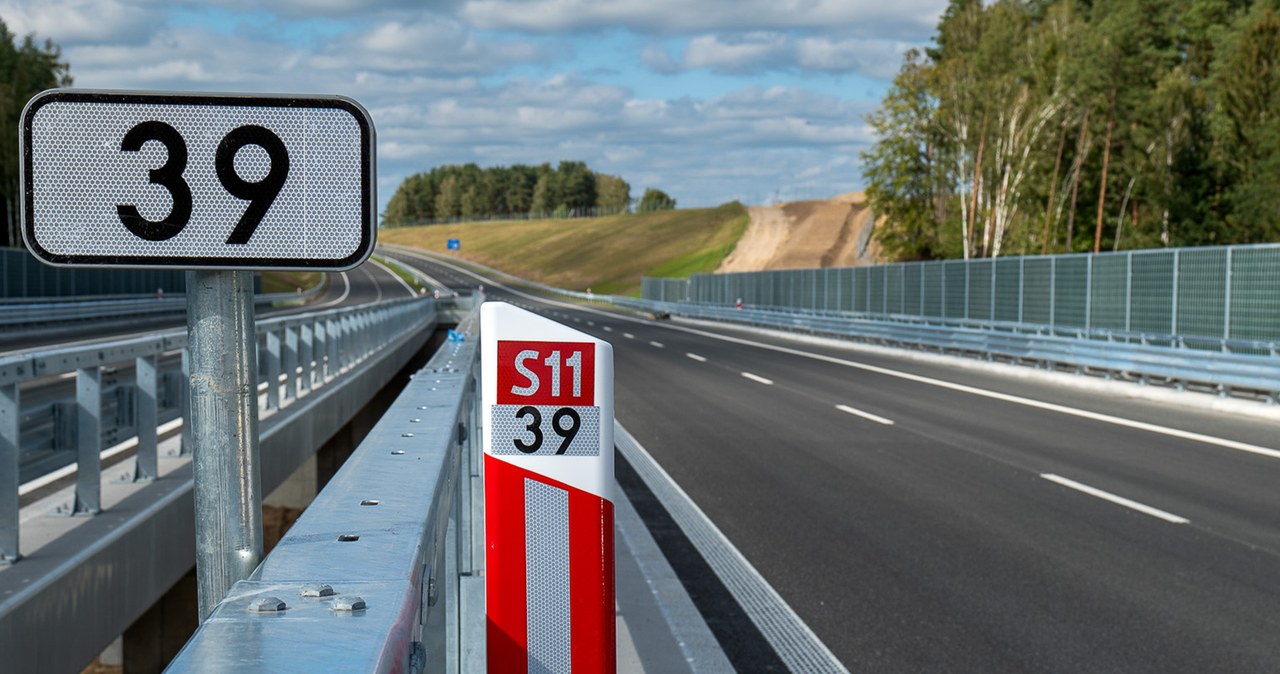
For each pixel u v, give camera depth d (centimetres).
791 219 13725
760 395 1980
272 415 998
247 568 172
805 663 563
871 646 592
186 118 162
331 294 10925
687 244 14612
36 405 534
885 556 796
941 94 7300
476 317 1878
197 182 163
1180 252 2108
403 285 12650
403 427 352
